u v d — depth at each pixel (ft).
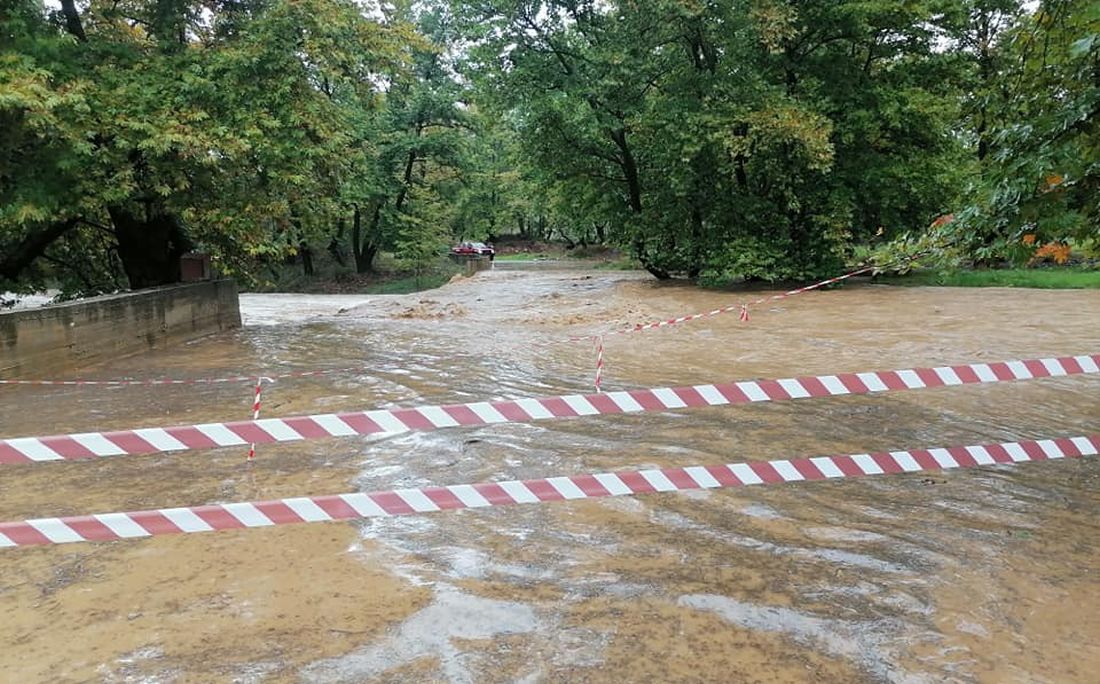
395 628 10.86
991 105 17.31
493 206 195.11
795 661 9.87
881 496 15.96
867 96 74.43
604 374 31.12
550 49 77.30
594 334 44.62
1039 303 53.88
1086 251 16.02
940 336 39.29
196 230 50.47
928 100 71.67
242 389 29.58
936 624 10.74
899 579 12.14
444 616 11.18
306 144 44.47
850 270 77.30
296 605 11.61
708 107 70.18
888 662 9.82
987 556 12.91
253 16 48.19
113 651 10.39
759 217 76.89
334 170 49.62
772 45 67.00
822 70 75.97
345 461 19.16
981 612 11.04
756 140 67.92
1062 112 14.82
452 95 140.56
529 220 234.99
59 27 42.93
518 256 186.39
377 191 138.62
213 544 13.97
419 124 145.28
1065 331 39.99
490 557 13.24
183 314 46.16
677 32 71.87
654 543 13.70
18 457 9.81
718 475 12.85
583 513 15.20
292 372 33.58
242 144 39.75
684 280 87.25
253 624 11.06
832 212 72.64
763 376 29.94
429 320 56.95
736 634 10.55
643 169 82.99
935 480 16.92
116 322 39.14
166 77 42.22
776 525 14.46
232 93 41.78
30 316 32.96
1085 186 14.87
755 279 80.28
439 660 10.02
